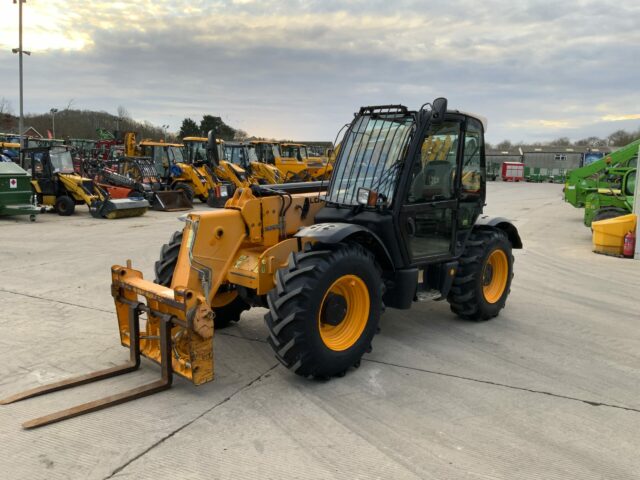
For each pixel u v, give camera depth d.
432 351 4.78
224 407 3.61
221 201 17.94
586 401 3.82
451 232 5.09
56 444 3.13
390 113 4.65
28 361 4.37
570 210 19.64
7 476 2.82
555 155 51.78
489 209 20.06
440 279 5.11
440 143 4.77
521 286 7.40
